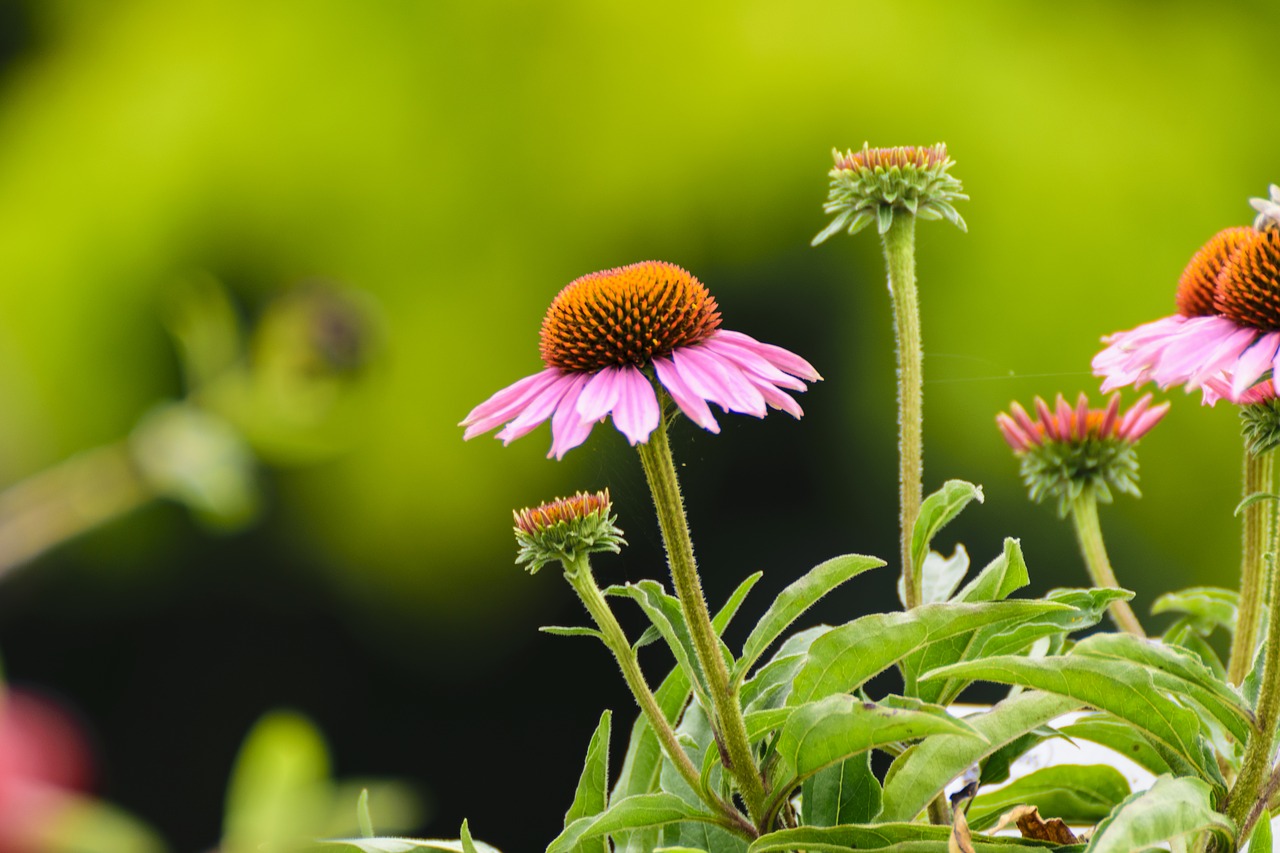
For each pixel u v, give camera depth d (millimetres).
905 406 1180
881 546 3438
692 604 1129
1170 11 3395
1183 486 3260
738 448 3455
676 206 3467
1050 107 3324
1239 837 1118
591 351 1135
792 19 3410
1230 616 1222
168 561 3480
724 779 1157
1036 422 1233
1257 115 3408
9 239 3428
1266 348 1113
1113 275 3277
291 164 3488
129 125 3490
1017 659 1118
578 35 3502
